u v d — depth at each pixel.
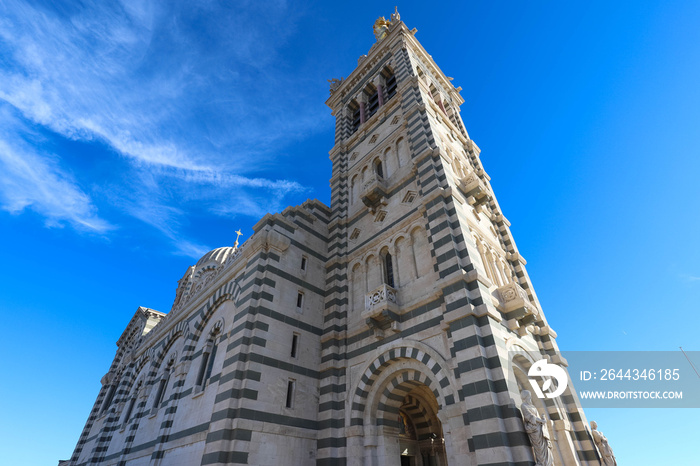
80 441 38.06
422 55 36.03
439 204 19.16
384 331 18.88
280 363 18.98
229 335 21.72
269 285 20.88
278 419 17.39
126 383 36.12
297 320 21.14
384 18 42.88
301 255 23.94
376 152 28.11
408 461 20.89
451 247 17.39
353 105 37.41
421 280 18.56
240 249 26.30
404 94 28.27
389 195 23.88
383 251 22.36
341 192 28.78
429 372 15.99
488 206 26.09
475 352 14.16
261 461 15.89
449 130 29.00
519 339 17.14
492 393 13.12
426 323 17.05
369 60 36.94
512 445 12.29
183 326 29.89
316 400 19.47
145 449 24.69
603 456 17.20
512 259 23.95
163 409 25.66
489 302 15.95
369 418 17.45
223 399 17.05
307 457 17.53
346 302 22.41
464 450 13.38
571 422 17.59
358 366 19.30
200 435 18.86
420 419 22.08
